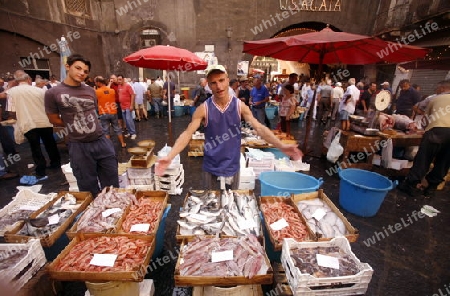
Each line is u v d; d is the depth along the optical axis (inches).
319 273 65.2
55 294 79.8
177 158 158.6
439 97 145.8
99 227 81.0
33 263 70.4
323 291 62.8
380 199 130.8
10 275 63.1
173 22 515.2
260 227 85.5
